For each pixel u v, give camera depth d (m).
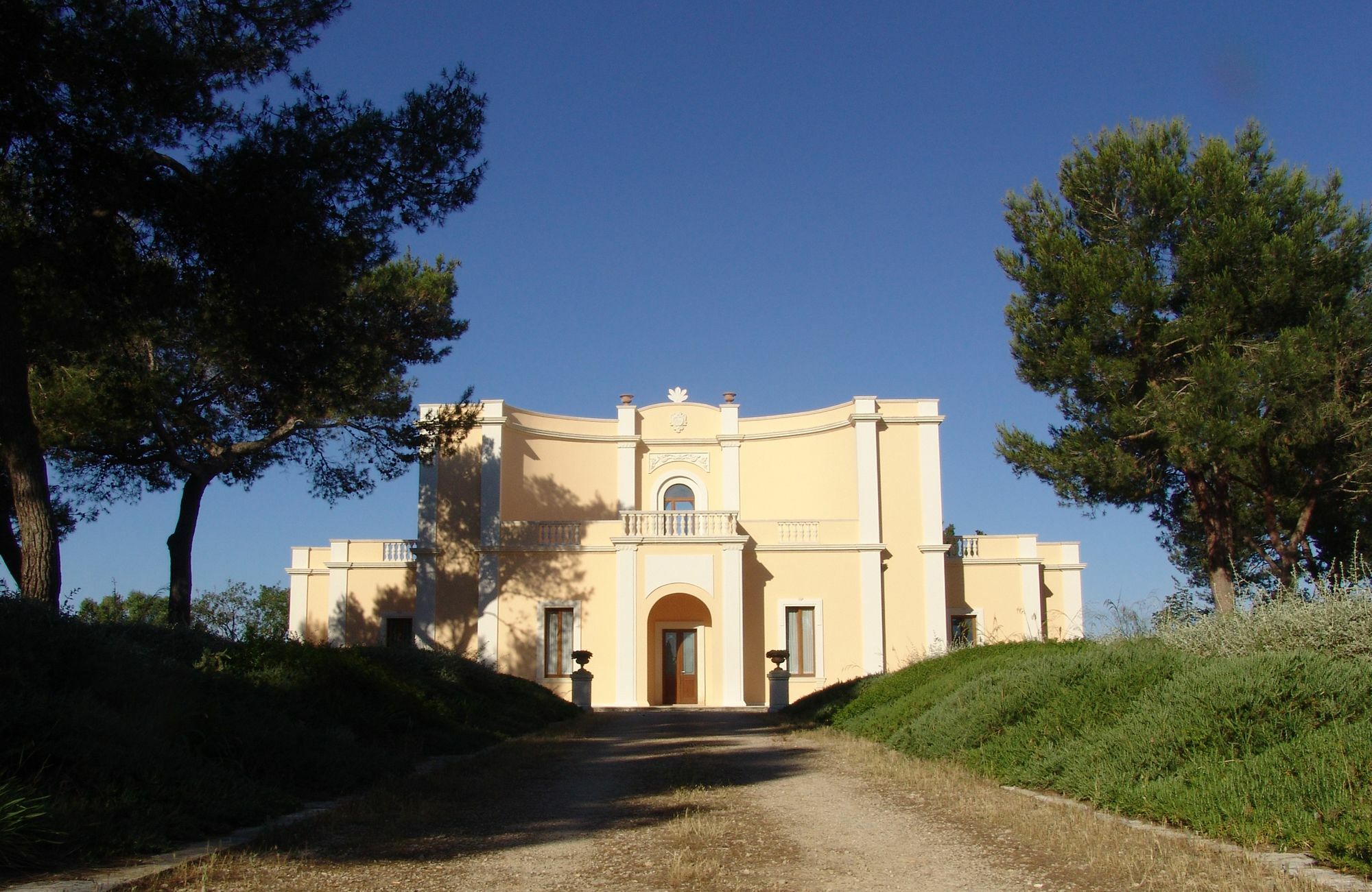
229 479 22.53
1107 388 22.48
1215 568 22.50
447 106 14.08
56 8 11.31
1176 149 23.22
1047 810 8.87
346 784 10.89
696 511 31.30
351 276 14.91
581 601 31.23
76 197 12.10
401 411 23.14
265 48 13.58
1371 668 8.97
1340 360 20.47
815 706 23.11
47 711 8.25
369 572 33.78
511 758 14.37
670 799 10.27
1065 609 34.69
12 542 17.48
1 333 12.13
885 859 7.20
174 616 19.81
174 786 8.54
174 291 13.48
